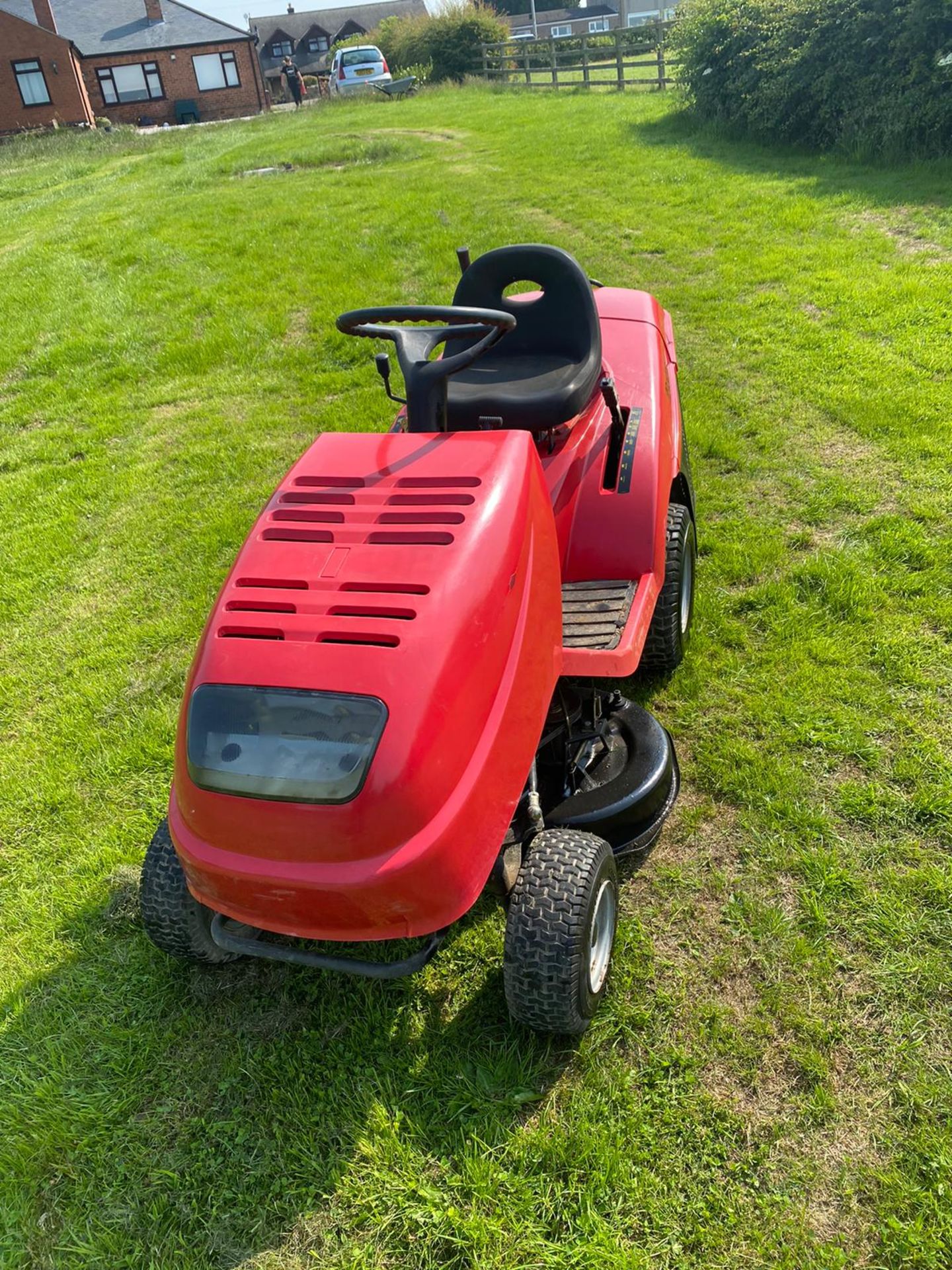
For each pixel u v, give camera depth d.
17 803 3.75
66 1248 2.27
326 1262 2.18
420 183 13.25
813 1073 2.40
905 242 8.29
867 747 3.34
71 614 4.98
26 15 41.06
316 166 16.27
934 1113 2.28
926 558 4.23
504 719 2.31
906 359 6.14
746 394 5.96
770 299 7.36
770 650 3.88
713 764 3.36
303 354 7.89
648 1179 2.24
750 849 3.05
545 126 16.67
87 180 19.05
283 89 56.31
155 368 8.16
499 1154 2.33
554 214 10.51
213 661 2.26
